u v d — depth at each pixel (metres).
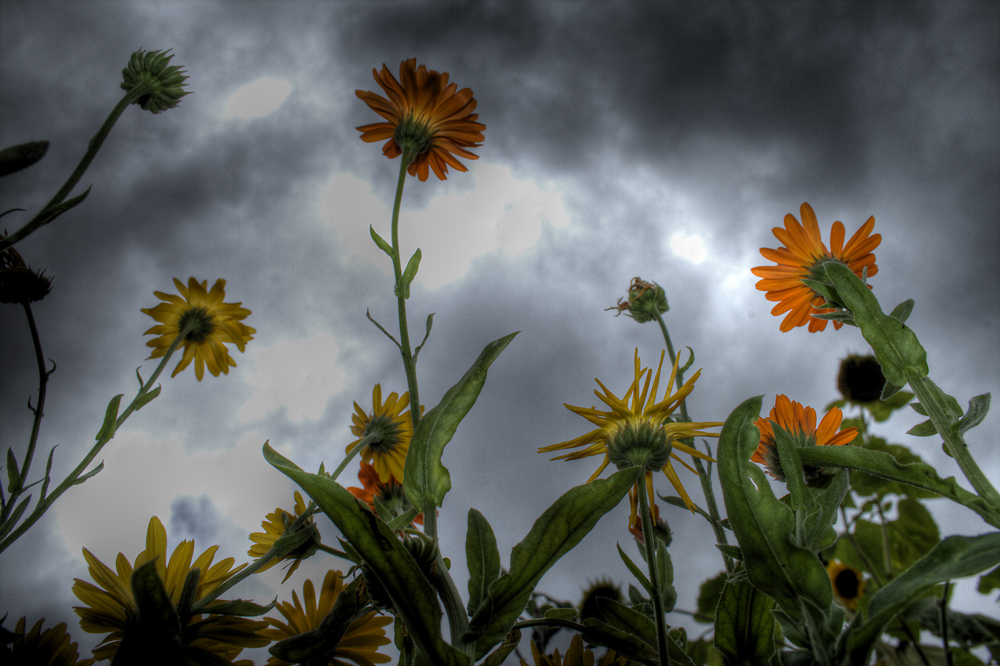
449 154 0.48
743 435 0.37
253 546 0.44
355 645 0.40
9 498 0.39
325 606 0.41
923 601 0.42
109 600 0.37
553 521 0.36
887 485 0.49
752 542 0.36
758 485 0.36
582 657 0.40
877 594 0.34
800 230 0.47
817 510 0.37
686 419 0.49
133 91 0.43
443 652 0.34
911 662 0.43
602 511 0.36
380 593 0.36
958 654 0.43
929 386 0.37
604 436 0.41
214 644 0.37
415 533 0.37
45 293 0.43
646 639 0.39
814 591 0.35
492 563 0.36
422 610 0.34
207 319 0.54
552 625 0.37
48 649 0.38
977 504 0.36
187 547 0.39
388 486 0.47
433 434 0.38
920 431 0.38
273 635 0.40
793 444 0.37
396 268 0.42
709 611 0.49
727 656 0.38
